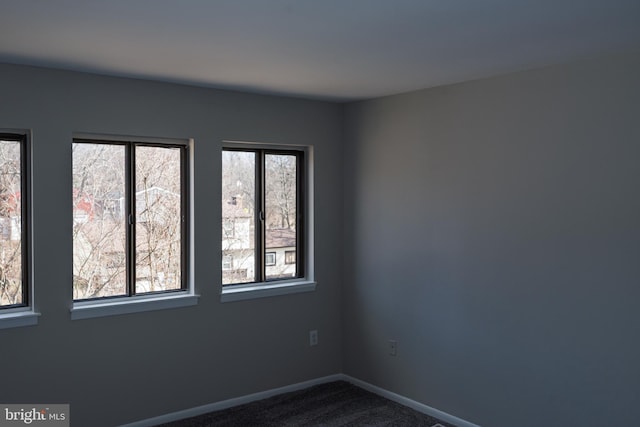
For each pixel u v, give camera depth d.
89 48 2.93
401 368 4.34
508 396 3.65
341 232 4.82
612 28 2.57
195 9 2.28
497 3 2.21
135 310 3.79
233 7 2.25
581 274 3.26
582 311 3.27
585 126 3.21
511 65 3.33
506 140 3.60
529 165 3.48
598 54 3.08
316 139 4.64
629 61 3.03
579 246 3.27
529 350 3.53
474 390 3.84
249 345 4.34
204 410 4.11
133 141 3.83
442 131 3.99
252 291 4.31
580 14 2.36
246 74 3.58
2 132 3.39
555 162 3.36
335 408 4.23
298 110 4.52
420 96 4.13
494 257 3.70
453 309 3.96
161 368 3.91
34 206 3.42
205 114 4.05
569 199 3.30
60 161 3.49
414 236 4.21
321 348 4.75
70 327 3.56
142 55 3.09
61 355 3.53
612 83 3.10
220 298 4.17
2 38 2.74
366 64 3.29
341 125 4.79
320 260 4.71
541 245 3.44
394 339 4.39
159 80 3.79
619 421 3.13
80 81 3.54
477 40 2.77
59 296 3.51
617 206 3.10
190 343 4.04
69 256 3.54
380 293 4.50
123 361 3.75
